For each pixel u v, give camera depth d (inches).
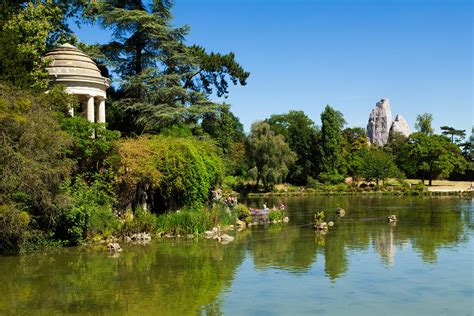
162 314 560.1
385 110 6555.1
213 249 986.7
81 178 1093.8
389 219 1482.5
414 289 665.0
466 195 2869.1
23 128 884.0
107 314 561.0
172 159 1213.7
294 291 658.2
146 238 1095.6
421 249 973.2
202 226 1193.4
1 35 1104.8
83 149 1077.8
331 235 1197.7
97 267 811.4
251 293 648.4
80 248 988.6
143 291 658.8
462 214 1720.0
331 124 3599.9
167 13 1771.7
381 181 3735.2
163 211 1283.2
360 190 3166.8
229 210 1416.1
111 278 733.3
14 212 840.3
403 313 562.3
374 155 3521.2
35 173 868.6
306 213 1827.0
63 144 954.7
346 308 581.3
